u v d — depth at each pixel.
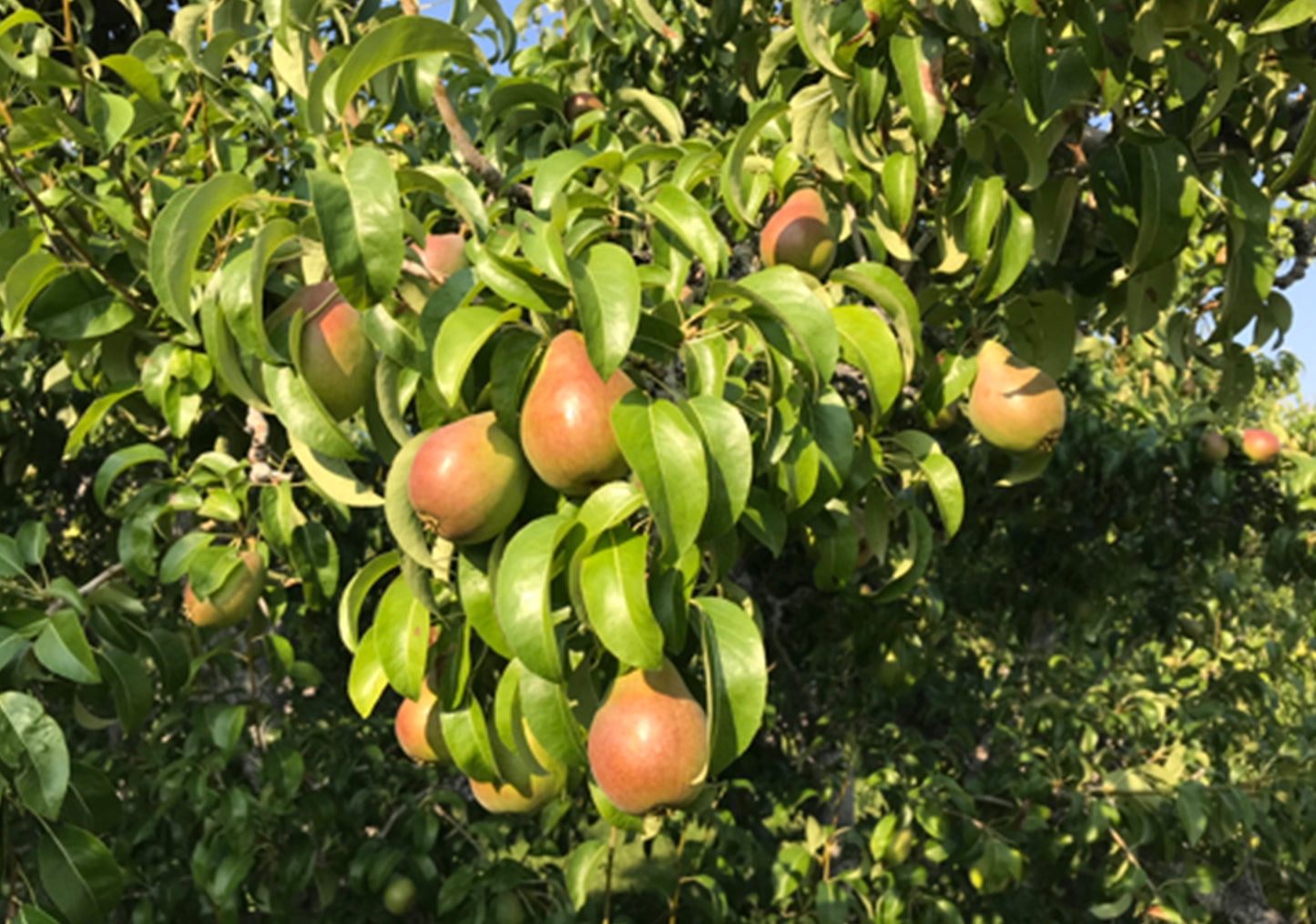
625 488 0.44
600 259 0.44
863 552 1.05
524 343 0.47
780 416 0.51
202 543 0.84
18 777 0.65
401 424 0.51
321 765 1.50
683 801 0.48
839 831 1.42
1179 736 1.90
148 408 0.92
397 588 0.53
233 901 1.10
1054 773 1.52
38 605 0.76
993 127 0.73
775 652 1.81
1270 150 0.84
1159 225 0.71
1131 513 1.72
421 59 0.74
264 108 0.92
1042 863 1.60
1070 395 1.83
